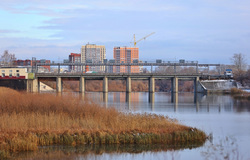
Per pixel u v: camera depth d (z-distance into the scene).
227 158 44.75
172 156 45.28
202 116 83.56
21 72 178.12
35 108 66.31
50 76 186.88
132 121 57.59
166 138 52.41
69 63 192.12
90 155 46.38
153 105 115.00
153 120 59.91
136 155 46.50
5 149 46.62
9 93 84.56
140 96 179.38
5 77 178.50
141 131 53.84
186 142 52.72
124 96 173.88
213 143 52.62
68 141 50.28
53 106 66.81
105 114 61.84
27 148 47.44
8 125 54.50
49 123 55.53
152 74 190.12
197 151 48.06
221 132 61.22
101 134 51.28
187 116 83.38
